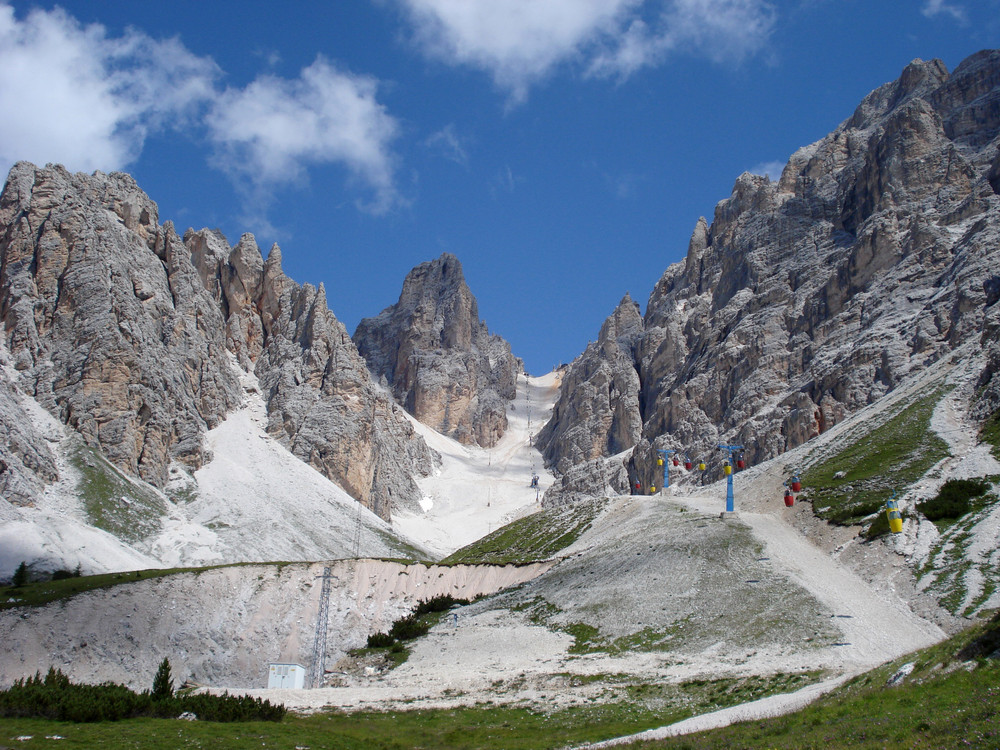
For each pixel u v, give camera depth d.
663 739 50.59
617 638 86.00
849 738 40.31
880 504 102.31
